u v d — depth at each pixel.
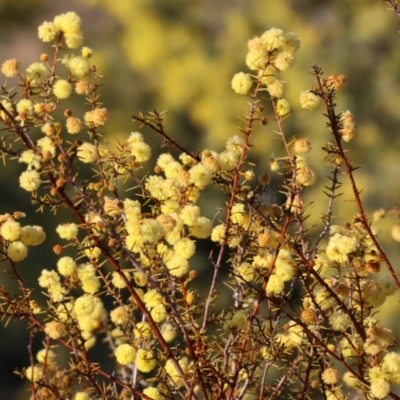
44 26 0.78
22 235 0.77
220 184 0.78
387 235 2.41
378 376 0.75
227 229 0.77
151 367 0.77
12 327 2.63
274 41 0.77
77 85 0.78
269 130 2.71
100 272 0.79
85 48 0.79
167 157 0.79
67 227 0.77
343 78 0.78
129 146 0.79
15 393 2.58
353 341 0.78
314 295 0.78
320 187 2.52
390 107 3.28
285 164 0.79
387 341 0.76
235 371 0.77
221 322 0.77
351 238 0.77
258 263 0.78
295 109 2.82
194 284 2.03
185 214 0.75
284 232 0.76
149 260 0.74
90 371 0.78
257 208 0.77
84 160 0.77
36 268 2.50
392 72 3.33
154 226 0.73
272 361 0.77
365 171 3.03
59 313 0.79
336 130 0.78
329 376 0.76
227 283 0.79
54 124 0.74
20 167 2.75
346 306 0.78
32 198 0.75
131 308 0.80
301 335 0.82
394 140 3.14
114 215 0.76
